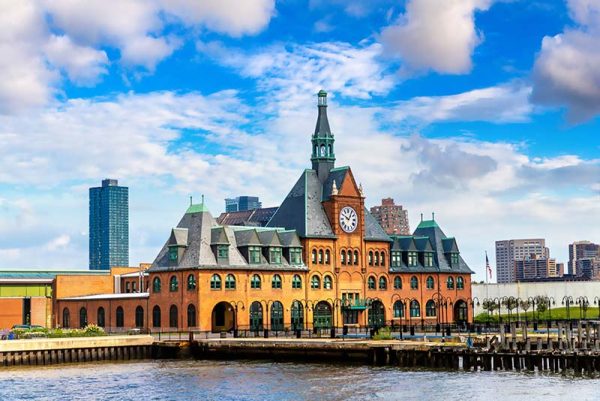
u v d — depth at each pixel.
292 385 84.38
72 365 104.31
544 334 113.00
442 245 161.12
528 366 91.56
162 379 90.50
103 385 86.69
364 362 100.44
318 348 103.75
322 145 148.62
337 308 142.50
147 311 136.50
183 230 134.50
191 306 129.50
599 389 79.31
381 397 76.69
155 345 112.62
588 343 92.94
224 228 133.38
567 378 86.25
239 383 86.62
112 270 161.88
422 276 155.38
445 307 157.75
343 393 79.12
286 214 145.25
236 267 131.62
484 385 82.31
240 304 131.75
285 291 137.00
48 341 105.25
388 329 126.19
